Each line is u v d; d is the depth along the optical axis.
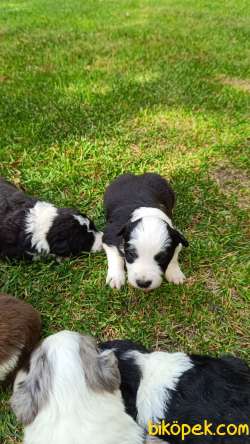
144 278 0.68
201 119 1.19
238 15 2.20
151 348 0.67
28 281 0.75
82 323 0.69
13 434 0.58
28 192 0.93
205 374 0.55
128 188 0.82
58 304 0.72
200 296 0.73
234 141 1.10
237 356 0.66
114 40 1.76
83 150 1.04
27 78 1.38
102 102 1.23
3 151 1.03
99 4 2.46
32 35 1.84
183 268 0.78
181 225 0.87
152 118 1.18
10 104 1.21
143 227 0.70
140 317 0.71
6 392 0.61
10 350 0.59
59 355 0.51
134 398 0.55
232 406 0.52
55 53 1.61
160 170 1.00
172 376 0.56
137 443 0.51
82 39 1.78
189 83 1.36
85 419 0.48
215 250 0.80
